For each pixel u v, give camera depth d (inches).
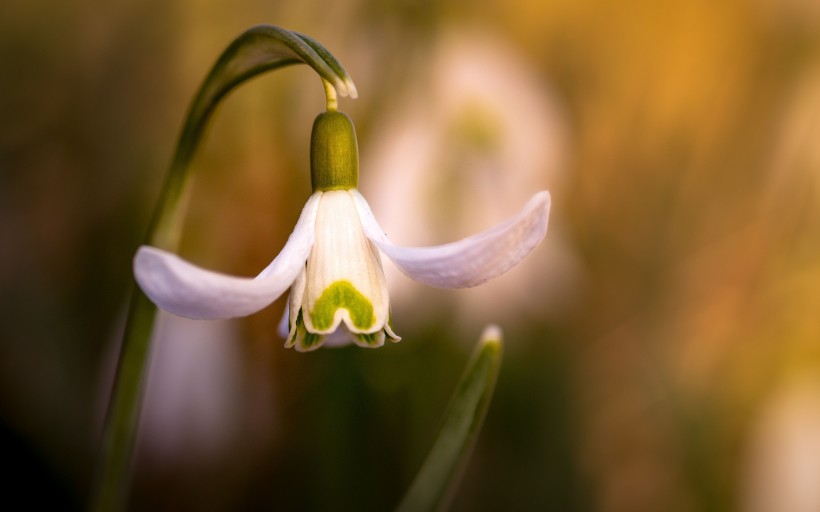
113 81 14.1
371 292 8.5
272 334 13.9
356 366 13.2
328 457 13.1
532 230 7.9
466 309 14.2
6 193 13.7
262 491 13.5
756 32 18.0
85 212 13.8
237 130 13.3
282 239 13.4
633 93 18.6
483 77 13.4
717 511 13.6
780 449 13.6
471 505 13.6
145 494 13.4
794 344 14.5
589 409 14.9
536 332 14.6
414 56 12.9
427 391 13.5
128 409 9.6
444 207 13.2
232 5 14.2
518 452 13.9
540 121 14.0
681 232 17.2
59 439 13.0
